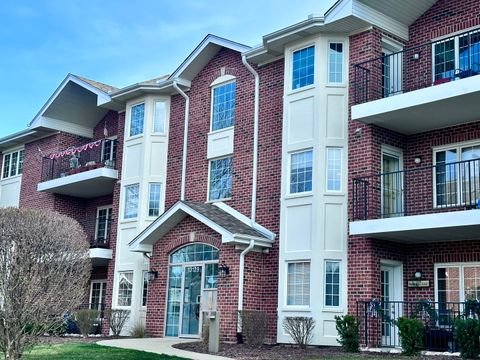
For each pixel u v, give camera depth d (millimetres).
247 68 20453
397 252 16859
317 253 16797
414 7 17609
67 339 19328
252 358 13516
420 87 17344
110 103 24938
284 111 18500
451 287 16062
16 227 13367
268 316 17547
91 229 28078
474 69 16250
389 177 17234
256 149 19688
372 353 14500
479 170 15195
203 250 19094
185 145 22359
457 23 16891
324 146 17344
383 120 16469
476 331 12727
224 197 20625
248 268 17922
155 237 20359
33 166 29688
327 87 17641
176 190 22359
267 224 18750
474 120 16234
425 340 14281
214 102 21844
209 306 15156
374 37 17266
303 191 17688
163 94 23531
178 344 16500
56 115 28281
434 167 16109
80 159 27672
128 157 23844
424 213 16625
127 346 15609
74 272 14062
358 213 16500
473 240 15820
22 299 12297
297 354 14414
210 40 21406
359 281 16172
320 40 17906
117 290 23094
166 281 19922
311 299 16641
